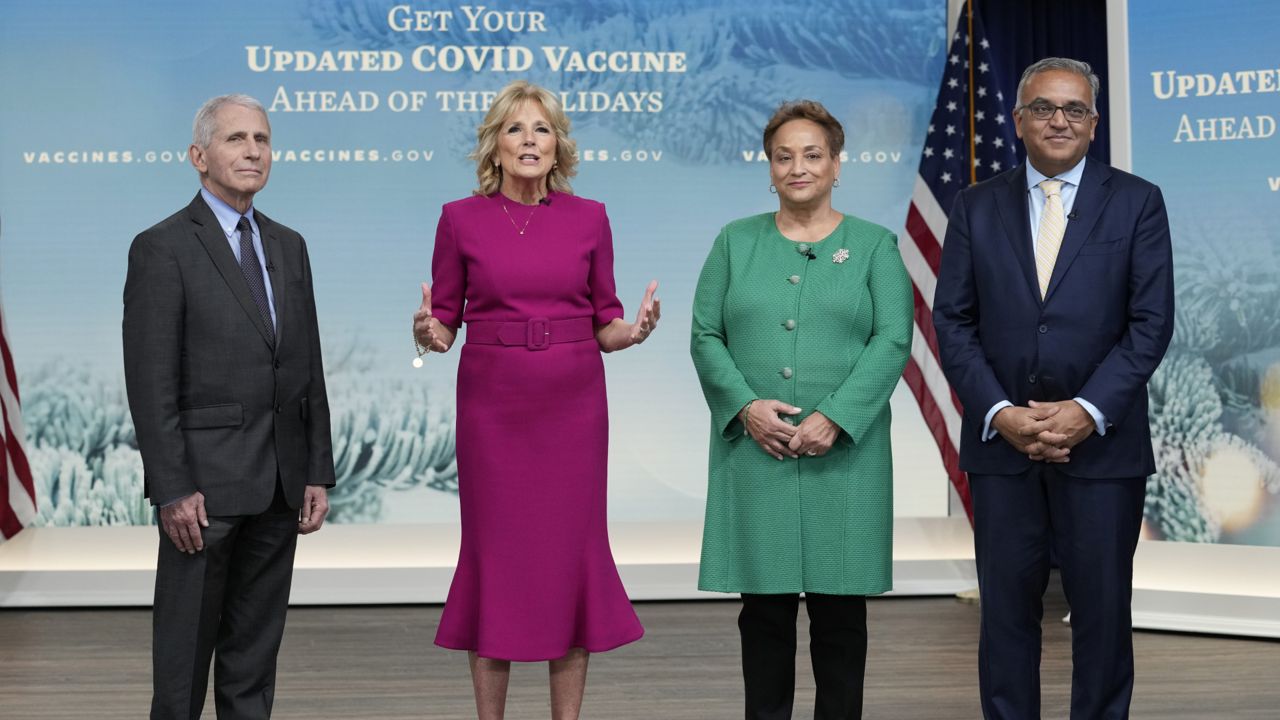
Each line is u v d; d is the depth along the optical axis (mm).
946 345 3219
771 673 3344
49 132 5844
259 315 3049
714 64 6078
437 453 6000
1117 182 3146
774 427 3180
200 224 3025
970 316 3248
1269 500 5031
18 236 5844
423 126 5988
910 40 6137
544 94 3158
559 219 3186
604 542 3213
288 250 3166
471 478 3148
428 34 5980
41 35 5832
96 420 5871
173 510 2916
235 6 5898
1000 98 6016
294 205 5945
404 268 5992
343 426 5969
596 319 3299
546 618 3107
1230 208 5035
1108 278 3080
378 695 4211
